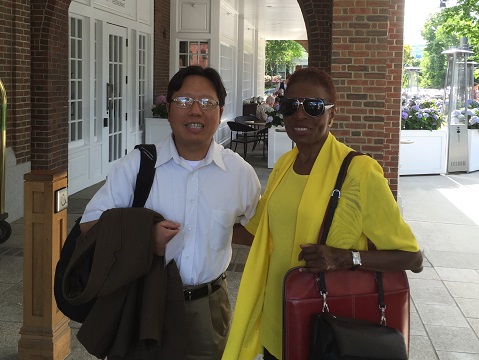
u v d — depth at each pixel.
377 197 2.15
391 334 2.00
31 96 8.34
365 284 2.14
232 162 2.55
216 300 2.57
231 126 15.19
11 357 3.99
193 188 2.45
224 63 17.06
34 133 8.37
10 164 7.77
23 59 7.97
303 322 2.09
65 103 8.95
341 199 2.18
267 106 16.62
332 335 1.98
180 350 2.31
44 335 3.79
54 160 8.60
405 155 12.98
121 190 2.41
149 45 13.32
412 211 9.45
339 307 2.11
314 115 2.24
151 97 13.54
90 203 2.39
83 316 2.36
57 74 8.59
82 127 10.12
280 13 19.11
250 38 23.52
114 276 2.19
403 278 2.18
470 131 13.66
